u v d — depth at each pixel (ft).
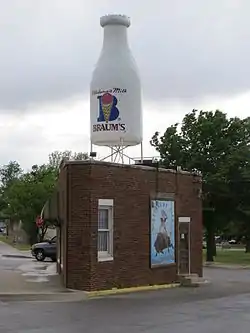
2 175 517.55
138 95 89.81
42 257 137.28
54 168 251.39
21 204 219.61
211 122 179.63
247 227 187.62
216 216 180.55
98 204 77.25
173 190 92.89
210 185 172.96
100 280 76.59
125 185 81.92
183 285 91.15
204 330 45.60
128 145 90.53
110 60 89.35
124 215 81.46
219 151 178.81
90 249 75.51
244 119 183.42
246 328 46.88
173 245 92.32
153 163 91.40
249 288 89.20
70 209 77.00
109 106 88.28
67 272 76.13
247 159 173.78
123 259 80.74
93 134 89.61
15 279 85.46
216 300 69.15
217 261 184.44
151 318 52.16
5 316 52.44
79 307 60.23
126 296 73.26
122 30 91.04
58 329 45.27
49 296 69.41
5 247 220.84
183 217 95.40
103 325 47.60
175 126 184.75
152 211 86.94
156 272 87.35
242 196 175.52
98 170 77.56
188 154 180.34
